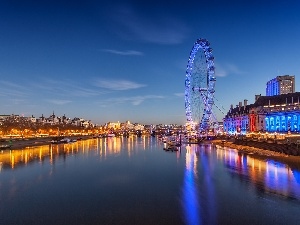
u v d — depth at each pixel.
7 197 54.00
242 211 44.47
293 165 84.12
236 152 125.88
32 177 73.12
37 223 40.94
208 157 110.50
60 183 65.88
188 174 75.25
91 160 108.00
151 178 71.00
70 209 46.78
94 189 59.94
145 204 49.09
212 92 142.75
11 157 115.50
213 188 58.62
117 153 135.75
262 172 74.00
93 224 40.59
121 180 69.00
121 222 41.22
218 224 39.91
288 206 46.41
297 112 175.75
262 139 143.88
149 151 145.88
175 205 48.19
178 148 154.88
